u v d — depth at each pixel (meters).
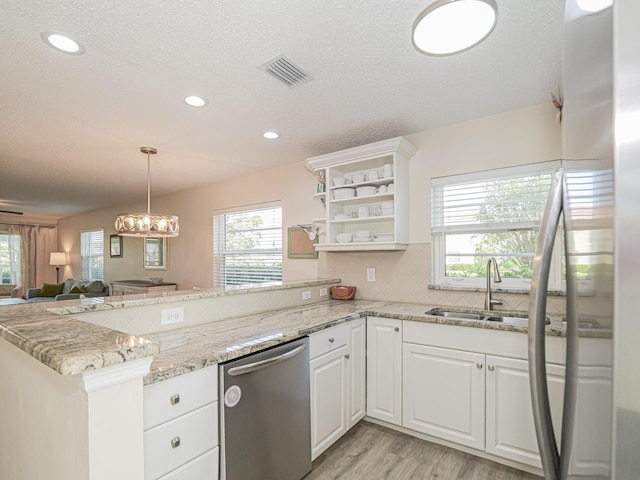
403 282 2.97
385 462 2.08
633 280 0.42
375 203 3.14
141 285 5.16
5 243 8.41
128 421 0.92
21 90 2.11
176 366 1.30
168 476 1.26
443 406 2.20
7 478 1.37
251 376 1.58
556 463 0.80
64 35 1.59
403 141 2.72
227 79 2.01
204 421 1.40
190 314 2.03
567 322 0.73
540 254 0.80
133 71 1.91
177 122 2.63
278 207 4.01
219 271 4.68
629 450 0.43
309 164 3.21
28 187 4.98
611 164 0.45
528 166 2.44
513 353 1.97
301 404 1.87
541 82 2.09
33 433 1.15
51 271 8.92
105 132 2.82
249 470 1.56
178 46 1.69
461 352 2.14
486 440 2.05
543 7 1.45
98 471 0.85
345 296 3.10
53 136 2.90
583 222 0.60
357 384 2.43
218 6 1.42
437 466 2.04
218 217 4.71
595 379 0.51
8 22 1.50
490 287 2.49
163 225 3.28
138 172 4.14
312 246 3.62
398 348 2.39
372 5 1.43
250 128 2.76
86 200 6.08
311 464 1.95
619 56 0.44
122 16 1.47
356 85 2.10
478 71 1.96
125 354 0.88
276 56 1.79
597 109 0.51
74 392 0.90
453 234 2.80
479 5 1.30
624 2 0.44
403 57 1.81
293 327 1.98
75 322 1.20
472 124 2.66
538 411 0.80
